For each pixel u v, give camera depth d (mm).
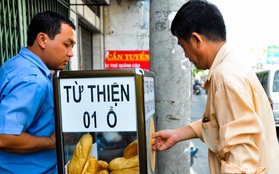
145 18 8039
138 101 1069
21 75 1243
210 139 1177
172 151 2064
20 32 2936
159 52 2031
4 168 1311
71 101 1111
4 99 1193
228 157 1010
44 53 1414
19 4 2910
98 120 1107
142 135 1082
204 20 1159
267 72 6426
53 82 1112
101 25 7727
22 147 1194
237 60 1108
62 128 1123
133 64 6750
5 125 1131
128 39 8070
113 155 1122
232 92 1008
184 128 1563
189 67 2068
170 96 2033
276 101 6066
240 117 993
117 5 7965
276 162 1125
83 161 1117
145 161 1090
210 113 1161
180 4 1981
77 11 5328
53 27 1389
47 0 3764
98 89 1092
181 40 1238
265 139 1084
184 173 2113
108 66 6766
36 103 1227
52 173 1431
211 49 1188
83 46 6789
